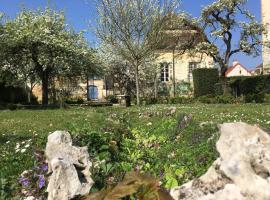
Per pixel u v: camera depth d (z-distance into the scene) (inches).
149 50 1610.5
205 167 270.1
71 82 2000.5
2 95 1934.1
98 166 229.1
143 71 2218.3
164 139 432.1
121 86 2225.6
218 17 1798.7
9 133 626.2
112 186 82.7
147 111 856.3
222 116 807.1
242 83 1784.0
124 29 1583.4
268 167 87.4
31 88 2203.5
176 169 265.7
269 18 1978.3
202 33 1857.8
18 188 226.1
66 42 1765.5
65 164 175.6
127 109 1137.4
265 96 1550.2
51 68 1781.5
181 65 2458.2
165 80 2468.0
